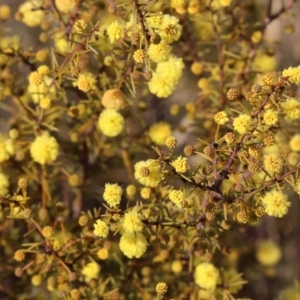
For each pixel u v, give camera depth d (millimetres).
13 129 582
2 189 542
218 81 617
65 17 587
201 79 600
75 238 550
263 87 500
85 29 528
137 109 628
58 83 547
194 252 561
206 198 520
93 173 626
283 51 750
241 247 672
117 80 556
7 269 613
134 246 514
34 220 560
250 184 515
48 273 589
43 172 580
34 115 590
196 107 606
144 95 629
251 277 690
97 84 574
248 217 507
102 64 575
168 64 533
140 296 586
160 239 526
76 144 619
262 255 690
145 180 505
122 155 617
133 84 537
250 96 496
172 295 583
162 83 537
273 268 711
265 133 497
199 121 610
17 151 579
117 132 555
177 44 634
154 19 515
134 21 505
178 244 524
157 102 657
